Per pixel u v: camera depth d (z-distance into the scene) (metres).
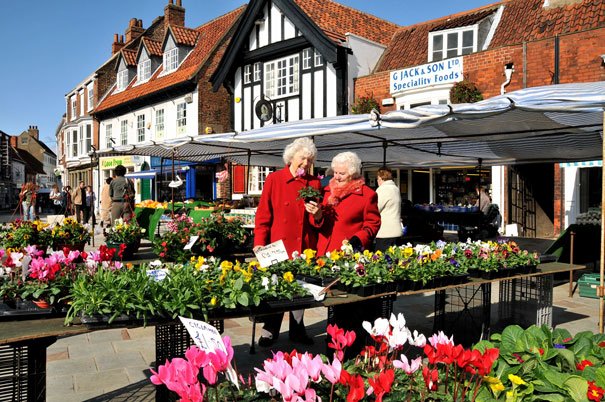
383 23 19.33
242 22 17.83
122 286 2.49
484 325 4.50
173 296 2.47
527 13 14.23
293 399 1.46
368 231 3.93
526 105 4.87
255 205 13.13
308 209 3.81
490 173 15.20
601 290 4.50
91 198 17.50
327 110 15.91
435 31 14.90
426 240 12.20
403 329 2.11
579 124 6.34
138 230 6.26
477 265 4.07
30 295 2.60
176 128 21.52
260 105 16.47
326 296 3.10
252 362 4.21
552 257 5.06
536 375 2.09
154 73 25.17
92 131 30.33
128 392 3.61
